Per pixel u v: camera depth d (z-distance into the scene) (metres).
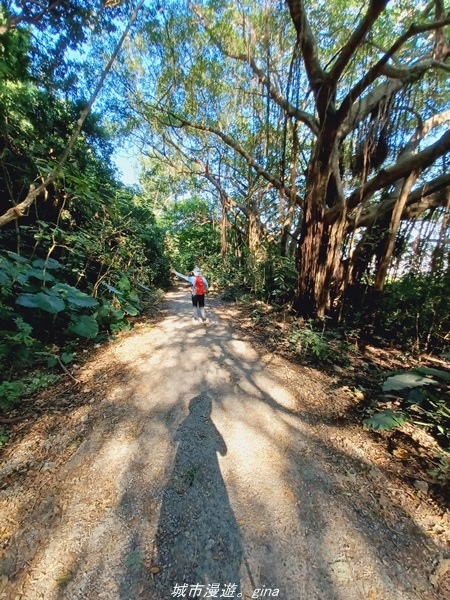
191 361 3.90
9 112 4.59
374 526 1.61
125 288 6.45
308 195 5.54
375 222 5.72
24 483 1.87
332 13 5.86
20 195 4.90
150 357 4.00
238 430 2.47
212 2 6.28
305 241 5.91
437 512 1.70
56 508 1.69
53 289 4.16
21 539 1.51
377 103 5.38
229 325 5.74
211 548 1.49
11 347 3.38
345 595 1.29
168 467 2.03
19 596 1.26
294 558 1.45
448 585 1.33
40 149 5.03
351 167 6.24
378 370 3.86
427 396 2.61
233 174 12.45
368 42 4.48
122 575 1.35
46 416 2.58
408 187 4.62
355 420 2.66
